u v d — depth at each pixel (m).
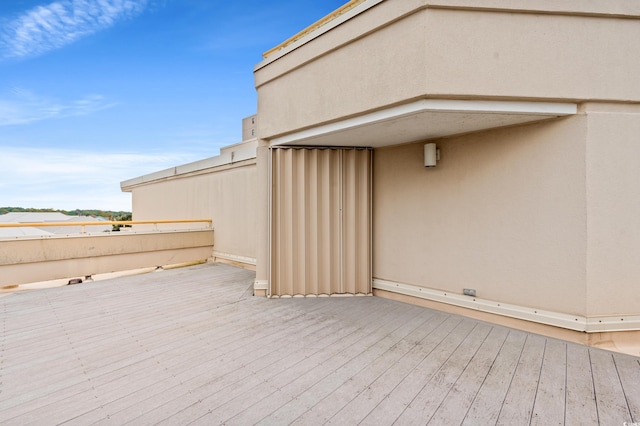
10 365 2.79
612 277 3.20
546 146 3.42
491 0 3.00
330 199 5.06
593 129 3.17
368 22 3.43
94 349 3.13
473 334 3.48
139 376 2.59
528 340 3.30
